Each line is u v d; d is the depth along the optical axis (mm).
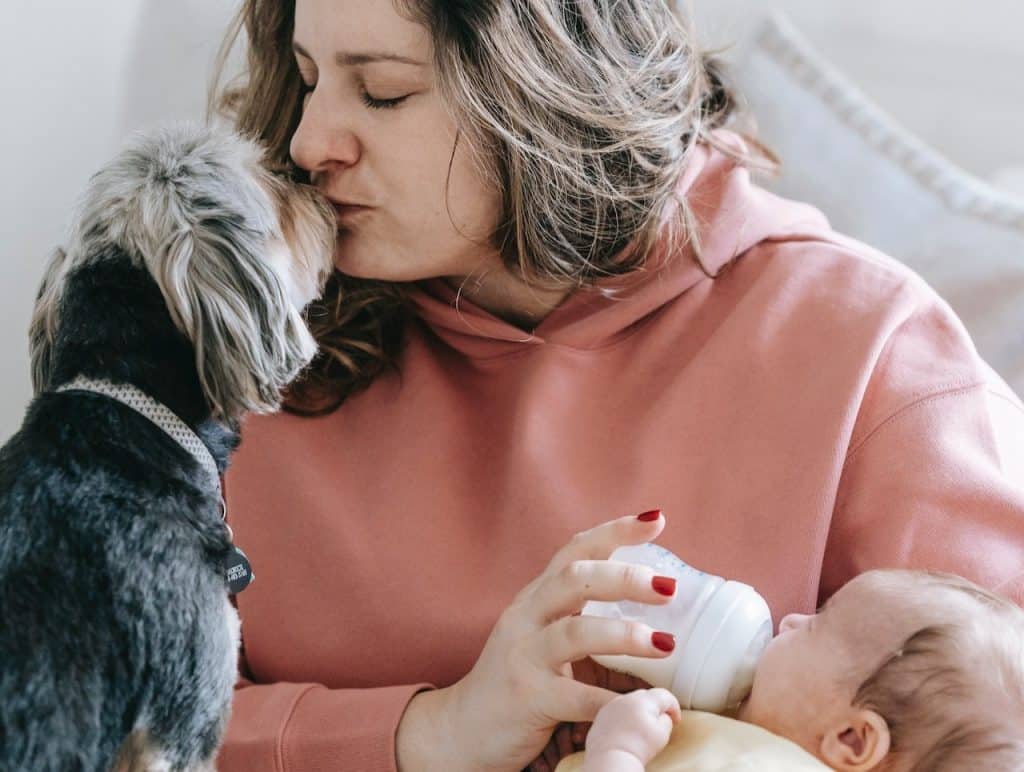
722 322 1326
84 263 1066
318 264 1178
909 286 1330
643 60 1322
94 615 956
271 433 1354
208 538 1048
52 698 924
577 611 1109
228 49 1468
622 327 1341
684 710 1074
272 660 1311
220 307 1048
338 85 1202
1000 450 1264
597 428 1300
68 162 1686
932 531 1207
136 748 1004
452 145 1207
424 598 1250
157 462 1029
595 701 1059
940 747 1026
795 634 1090
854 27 2139
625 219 1329
